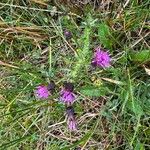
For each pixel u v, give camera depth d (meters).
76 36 0.37
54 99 0.36
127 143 0.35
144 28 0.36
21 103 0.38
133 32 0.36
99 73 0.35
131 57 0.35
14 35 0.39
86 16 0.37
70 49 0.37
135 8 0.35
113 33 0.36
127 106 0.34
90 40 0.36
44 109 0.37
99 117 0.35
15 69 0.37
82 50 0.34
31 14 0.38
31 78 0.36
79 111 0.36
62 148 0.34
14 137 0.38
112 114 0.35
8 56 0.39
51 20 0.38
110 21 0.36
